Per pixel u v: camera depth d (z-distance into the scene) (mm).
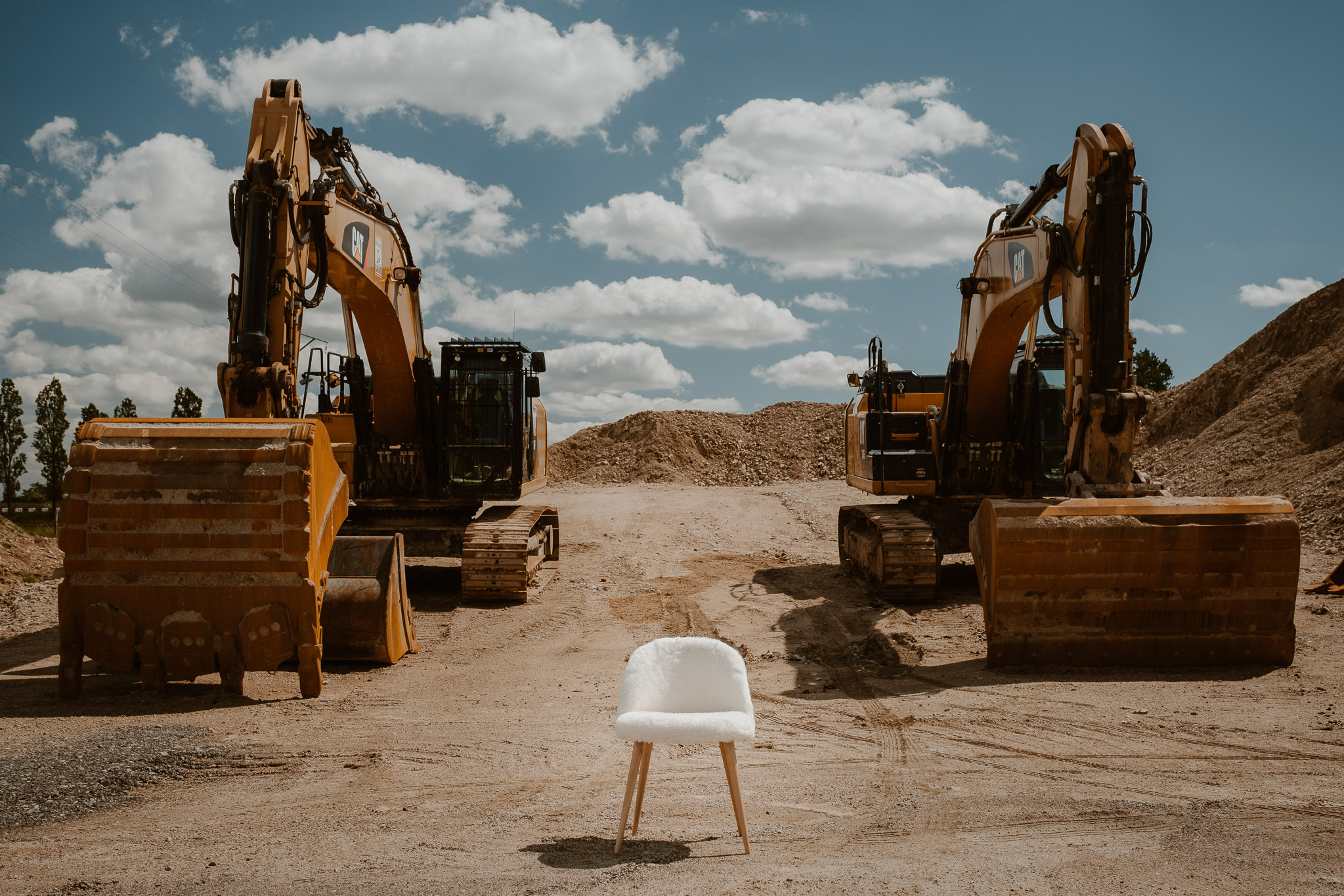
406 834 4918
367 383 14664
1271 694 7945
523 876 4176
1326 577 13938
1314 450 24594
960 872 4137
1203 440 29391
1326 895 3824
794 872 4191
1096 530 8867
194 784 5918
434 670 9742
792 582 15750
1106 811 5152
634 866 4312
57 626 12258
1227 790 5562
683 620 12711
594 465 46969
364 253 12523
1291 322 31484
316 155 11531
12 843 4750
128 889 4074
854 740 7008
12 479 44656
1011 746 6707
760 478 43469
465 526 14859
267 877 4215
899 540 13070
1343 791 5512
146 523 8023
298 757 6512
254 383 9422
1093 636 9008
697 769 6273
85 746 6500
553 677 9477
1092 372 9625
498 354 14719
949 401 14156
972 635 11062
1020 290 11734
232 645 8094
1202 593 8883
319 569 8391
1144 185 9461
